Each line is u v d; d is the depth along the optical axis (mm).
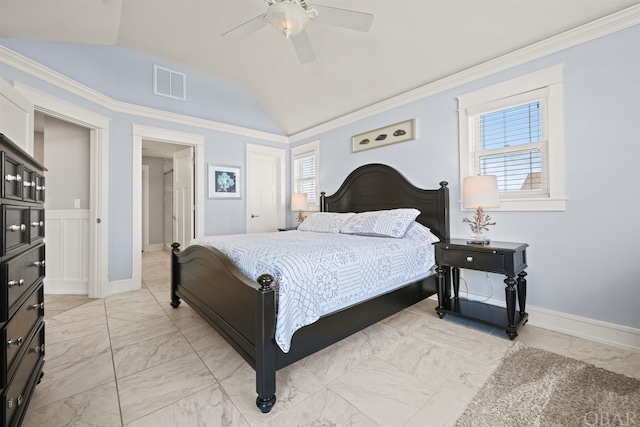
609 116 2012
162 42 3314
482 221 2572
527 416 1318
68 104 2818
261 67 3801
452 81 2846
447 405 1411
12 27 2213
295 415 1360
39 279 1473
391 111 3445
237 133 4516
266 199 4891
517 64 2432
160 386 1587
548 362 1773
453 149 2877
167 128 3818
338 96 3734
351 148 3938
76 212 3355
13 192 1138
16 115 2016
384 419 1325
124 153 3459
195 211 4145
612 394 1453
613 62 1991
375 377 1659
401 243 2416
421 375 1672
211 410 1396
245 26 1992
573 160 2168
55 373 1703
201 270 2230
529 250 2395
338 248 1979
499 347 1991
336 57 3174
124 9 2701
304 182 4879
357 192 3771
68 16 2303
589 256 2109
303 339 1593
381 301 2119
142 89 3605
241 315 1632
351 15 1790
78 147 3377
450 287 2768
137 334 2256
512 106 2465
